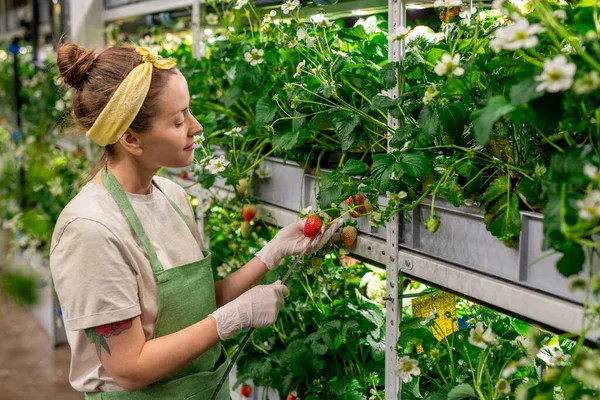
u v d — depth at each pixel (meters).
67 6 4.40
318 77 1.79
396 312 1.75
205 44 2.96
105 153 1.72
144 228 1.69
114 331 1.53
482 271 1.50
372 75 1.87
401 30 1.51
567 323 1.27
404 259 1.71
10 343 4.54
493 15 1.75
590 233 1.08
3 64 5.94
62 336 4.50
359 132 1.77
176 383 1.69
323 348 2.10
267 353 2.47
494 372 1.57
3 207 3.29
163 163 1.68
